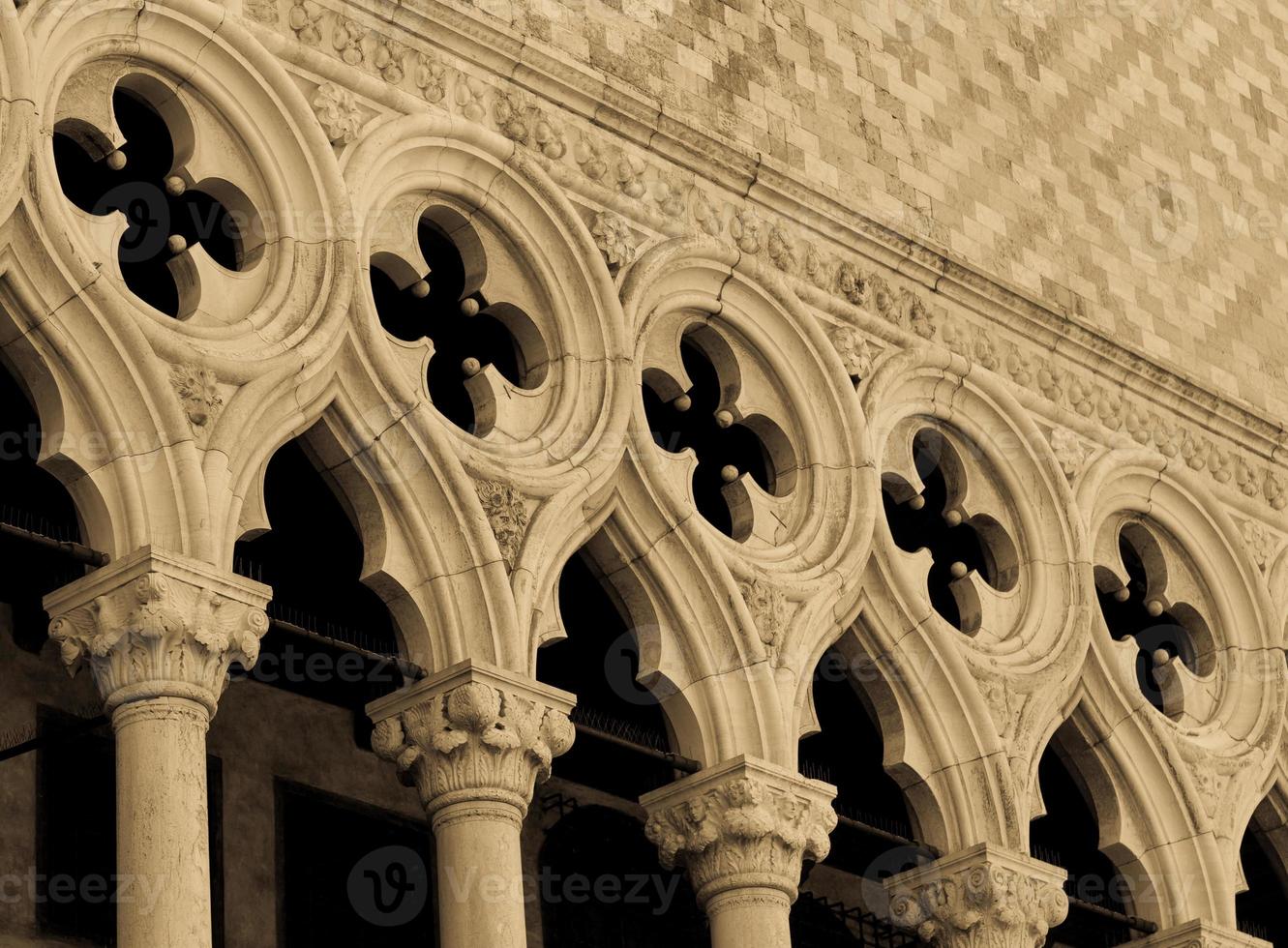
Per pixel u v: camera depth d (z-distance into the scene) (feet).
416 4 91.04
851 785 110.73
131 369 79.10
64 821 101.76
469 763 83.35
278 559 97.50
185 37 84.43
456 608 84.94
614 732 101.91
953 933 95.45
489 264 90.63
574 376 90.74
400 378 85.40
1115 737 103.04
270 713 109.09
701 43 100.99
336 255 85.20
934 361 102.58
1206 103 123.44
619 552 90.79
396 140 88.69
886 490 101.71
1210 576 110.32
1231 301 118.93
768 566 93.71
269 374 81.92
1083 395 108.47
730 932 88.89
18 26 79.25
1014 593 102.68
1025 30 115.55
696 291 96.12
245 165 85.25
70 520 90.12
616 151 95.61
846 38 106.93
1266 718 108.88
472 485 86.07
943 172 107.96
